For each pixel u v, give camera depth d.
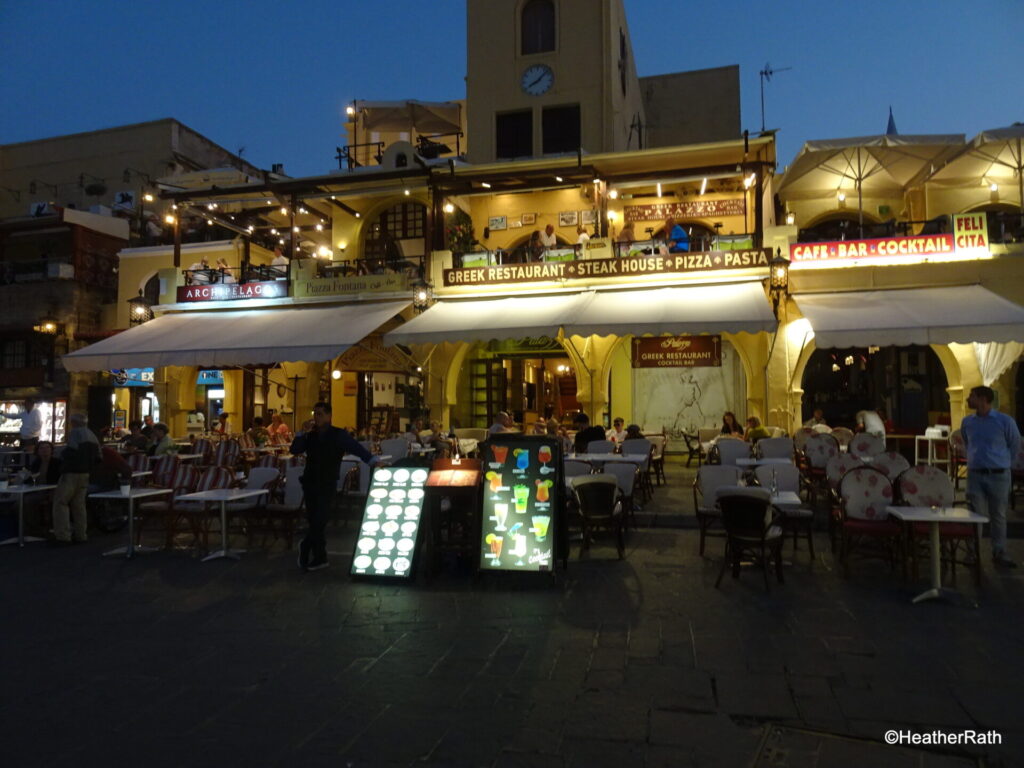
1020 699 3.95
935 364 15.83
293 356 12.94
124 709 3.96
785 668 4.45
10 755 3.42
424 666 4.57
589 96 17.33
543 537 6.68
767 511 6.30
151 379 20.66
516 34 18.02
